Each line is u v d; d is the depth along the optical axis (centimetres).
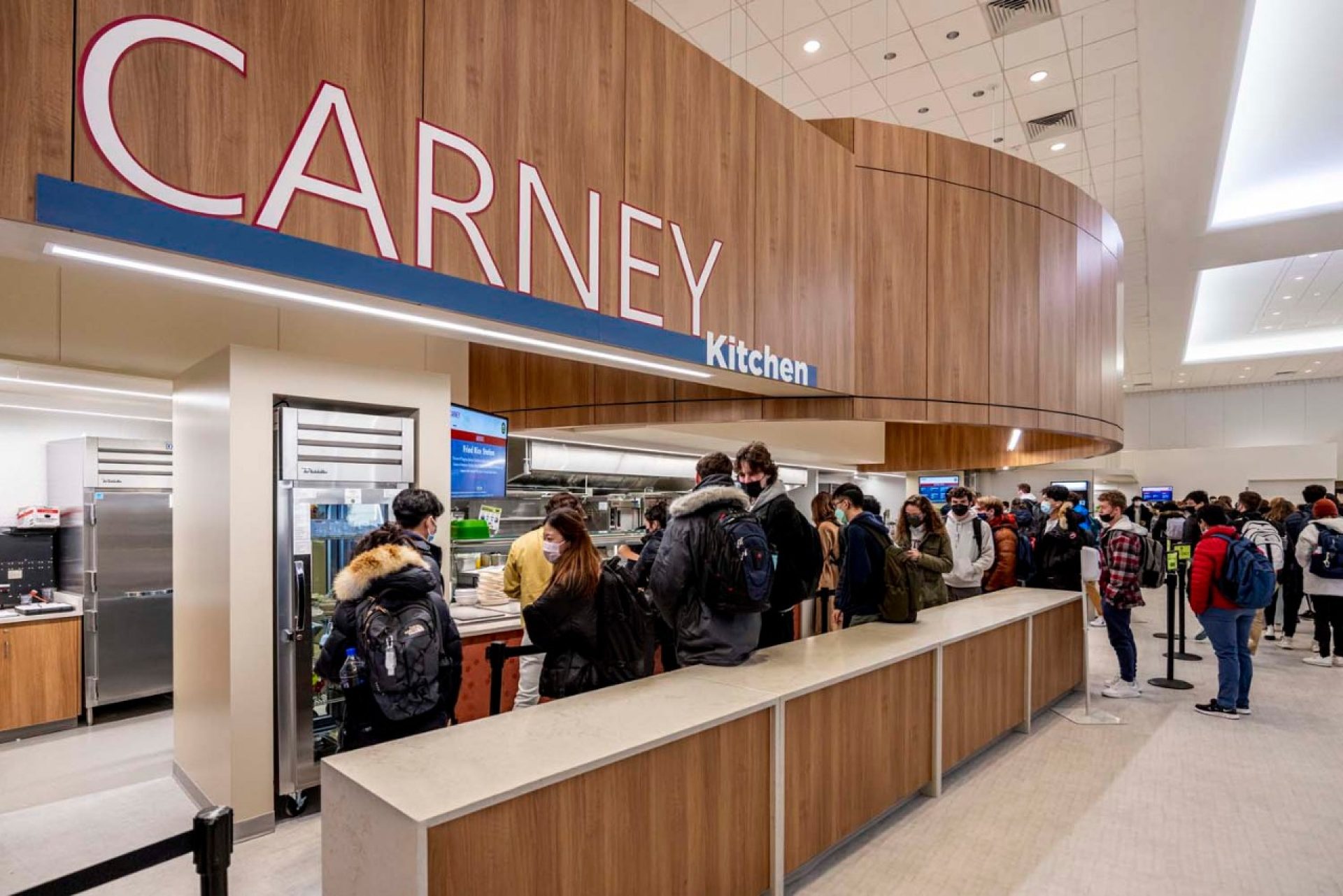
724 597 270
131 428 527
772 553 314
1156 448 2195
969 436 838
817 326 413
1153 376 1947
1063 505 541
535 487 693
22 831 305
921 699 325
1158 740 404
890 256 462
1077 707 466
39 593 471
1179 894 250
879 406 451
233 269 195
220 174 189
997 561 593
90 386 386
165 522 496
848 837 285
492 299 252
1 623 425
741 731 233
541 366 580
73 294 362
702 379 382
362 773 177
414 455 366
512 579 362
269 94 200
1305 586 607
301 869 271
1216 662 595
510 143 262
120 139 173
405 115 232
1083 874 262
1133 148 784
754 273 372
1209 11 543
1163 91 655
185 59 185
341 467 335
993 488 1485
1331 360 1675
